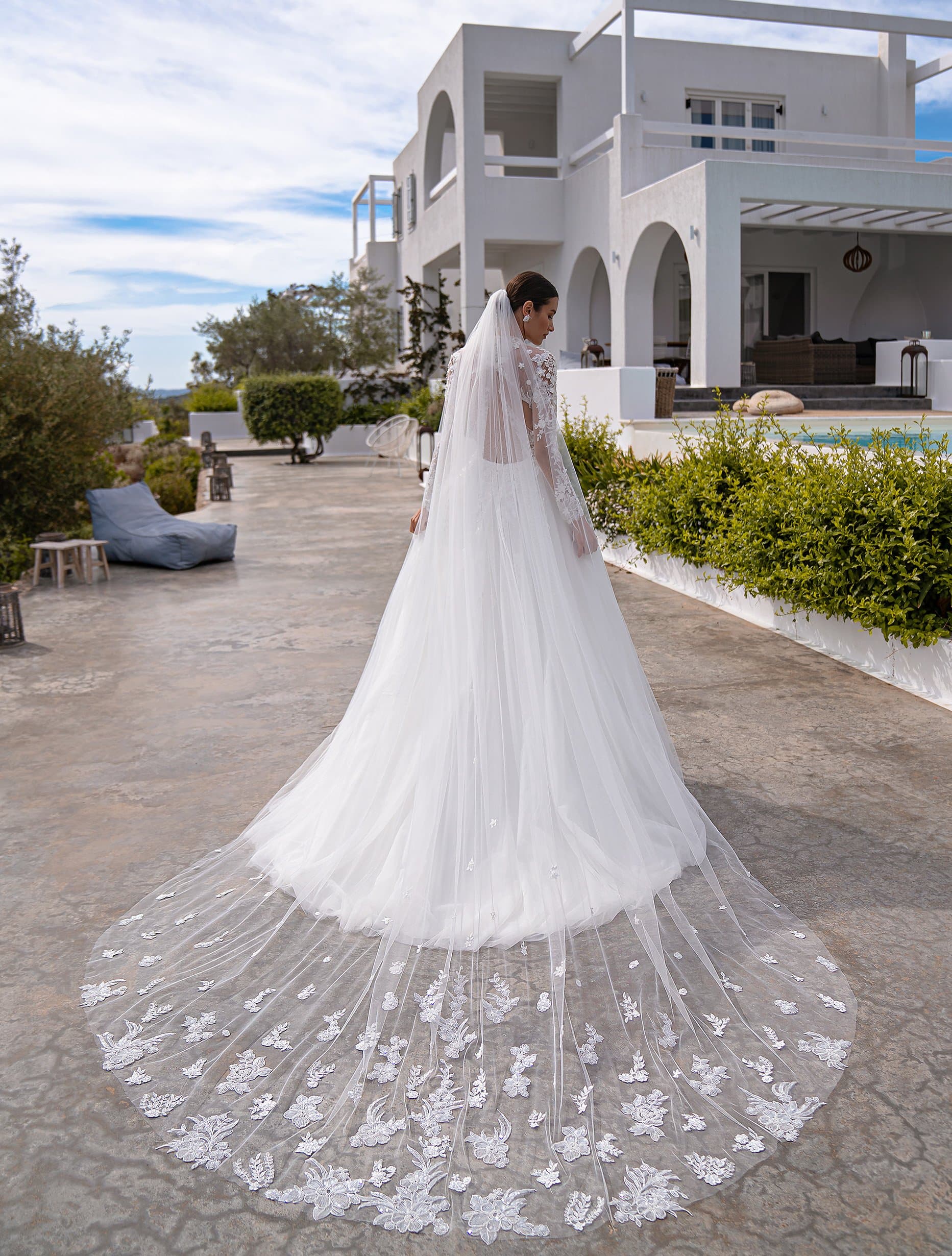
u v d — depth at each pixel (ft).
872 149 54.44
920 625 13.83
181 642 18.12
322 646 17.52
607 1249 4.77
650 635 17.67
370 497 42.96
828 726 12.60
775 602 17.81
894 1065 6.07
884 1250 4.70
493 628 8.29
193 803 10.63
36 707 14.29
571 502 8.93
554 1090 5.92
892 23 40.81
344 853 8.38
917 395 40.83
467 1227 4.93
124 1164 5.38
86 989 7.07
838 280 52.44
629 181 41.96
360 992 6.99
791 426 29.27
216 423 87.15
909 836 9.36
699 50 52.21
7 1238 4.86
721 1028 6.44
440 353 63.46
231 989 7.06
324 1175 5.29
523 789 8.02
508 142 62.85
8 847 9.61
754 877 8.59
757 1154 5.37
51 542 24.39
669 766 9.25
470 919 7.64
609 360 48.96
